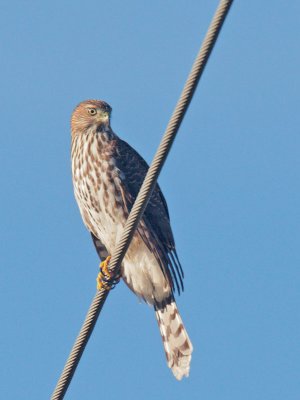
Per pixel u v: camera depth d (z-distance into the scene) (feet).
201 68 30.37
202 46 29.96
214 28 29.48
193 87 30.83
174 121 31.76
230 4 28.99
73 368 35.27
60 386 35.12
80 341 35.53
